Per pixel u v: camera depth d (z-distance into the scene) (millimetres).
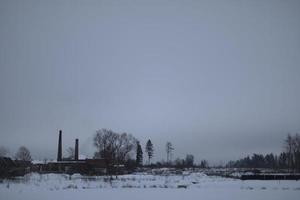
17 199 36750
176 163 154875
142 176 81000
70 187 48688
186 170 120625
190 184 55062
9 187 48344
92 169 102438
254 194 41125
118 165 112312
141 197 38438
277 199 37062
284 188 48562
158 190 45406
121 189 46531
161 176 80750
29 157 123750
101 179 67312
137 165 138500
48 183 55594
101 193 41812
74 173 94375
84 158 131500
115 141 121938
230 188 48469
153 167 140750
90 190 45094
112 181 61688
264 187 50125
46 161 121250
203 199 36906
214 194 41125
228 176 77500
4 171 75312
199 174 91250
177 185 52938
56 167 110562
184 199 36875
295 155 106188
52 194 40750
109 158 113875
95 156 125000
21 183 55062
